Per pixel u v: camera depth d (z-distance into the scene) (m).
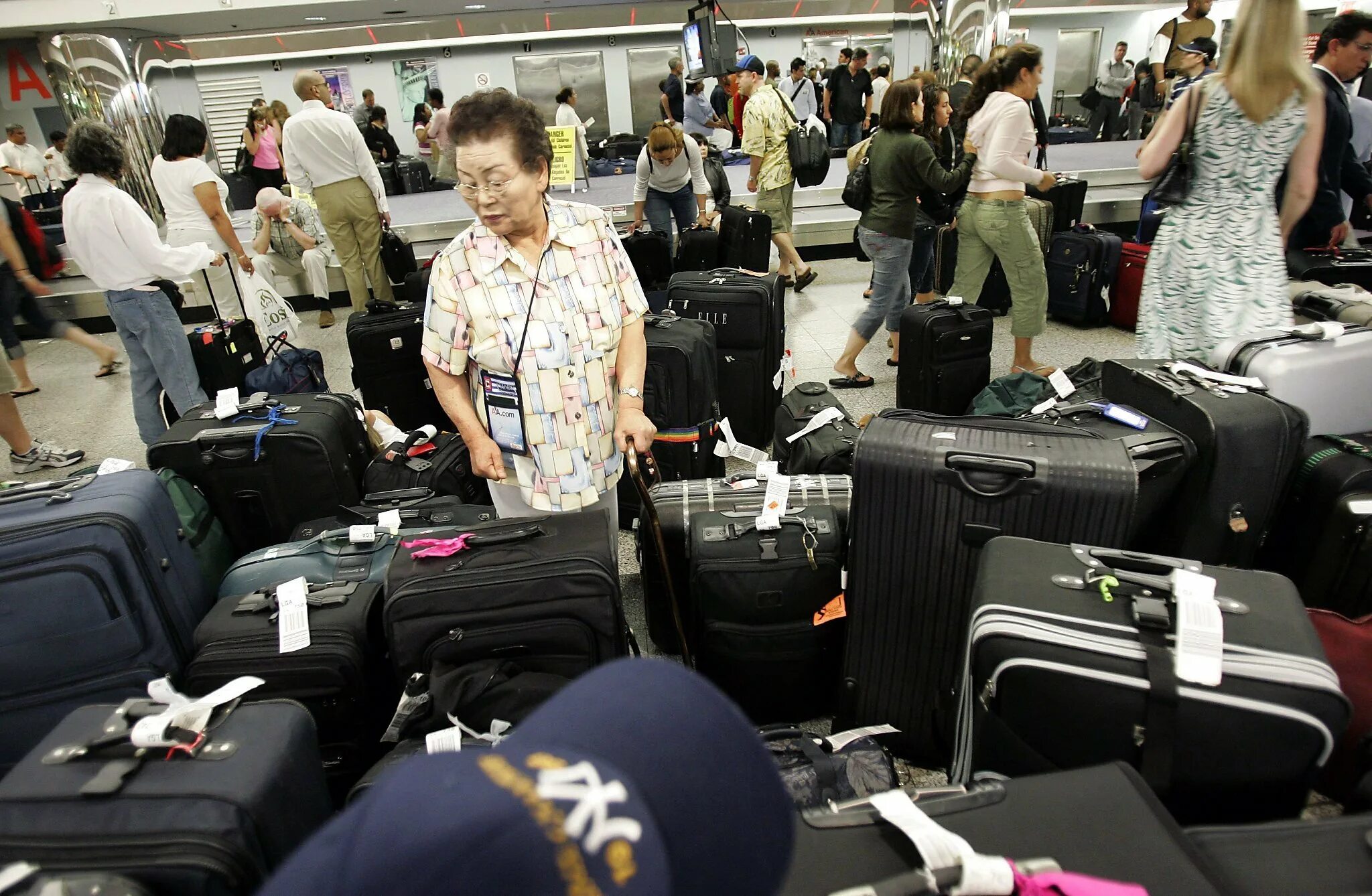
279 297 4.14
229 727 1.16
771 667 1.76
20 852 0.98
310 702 1.51
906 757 1.73
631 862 0.25
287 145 4.31
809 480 2.02
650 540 1.97
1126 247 4.45
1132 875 0.79
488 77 13.20
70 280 6.61
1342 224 2.93
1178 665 1.03
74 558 1.49
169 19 8.55
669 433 2.64
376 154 10.20
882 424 1.58
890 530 1.54
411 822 0.26
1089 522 1.40
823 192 7.56
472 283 1.48
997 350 4.33
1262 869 0.84
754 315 3.00
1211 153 2.15
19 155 9.17
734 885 0.30
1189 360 1.96
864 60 10.68
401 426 3.36
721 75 8.17
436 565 1.50
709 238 4.78
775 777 0.33
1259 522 1.70
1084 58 13.80
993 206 3.41
